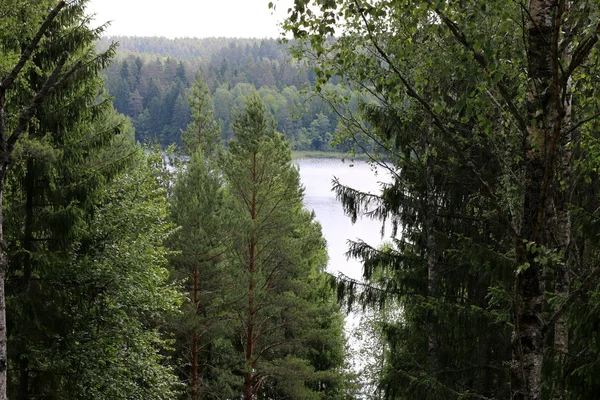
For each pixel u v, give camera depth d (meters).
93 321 13.21
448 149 10.84
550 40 5.07
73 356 12.12
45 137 10.92
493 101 5.87
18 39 9.71
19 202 11.66
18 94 10.56
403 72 8.70
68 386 12.12
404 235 13.60
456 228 12.77
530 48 5.14
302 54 10.99
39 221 11.17
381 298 13.60
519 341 5.20
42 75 10.96
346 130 12.06
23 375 11.59
